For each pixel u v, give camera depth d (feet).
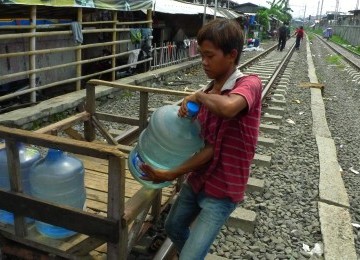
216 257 10.24
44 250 7.98
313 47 115.85
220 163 6.49
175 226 7.59
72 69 30.25
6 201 7.75
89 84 12.60
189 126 6.89
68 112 22.59
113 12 29.73
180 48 46.91
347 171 18.24
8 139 7.16
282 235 11.87
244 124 6.19
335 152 19.69
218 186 6.56
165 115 7.10
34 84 21.59
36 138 6.86
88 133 13.02
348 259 10.63
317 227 12.42
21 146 9.02
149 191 7.96
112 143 12.91
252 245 11.29
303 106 30.12
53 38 27.09
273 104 29.63
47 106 20.92
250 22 103.91
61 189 8.11
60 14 28.43
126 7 29.22
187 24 54.44
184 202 7.39
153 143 7.16
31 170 8.35
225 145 6.37
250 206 13.23
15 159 7.42
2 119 18.02
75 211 7.12
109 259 7.22
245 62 51.49
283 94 33.83
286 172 16.71
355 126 26.61
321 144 20.86
